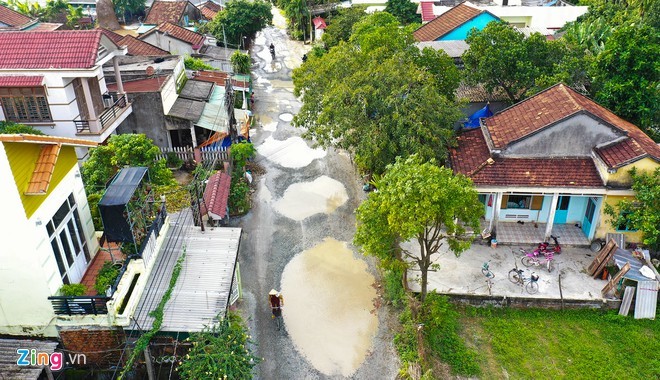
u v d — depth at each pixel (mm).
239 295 22281
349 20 52312
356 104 26750
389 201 19484
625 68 28875
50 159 15883
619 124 26266
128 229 17531
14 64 25734
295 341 20672
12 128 25094
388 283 22812
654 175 23156
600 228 25500
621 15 47656
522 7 51844
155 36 47031
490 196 27094
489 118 28703
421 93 26453
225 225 27562
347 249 26016
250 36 58406
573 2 62094
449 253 25703
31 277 16062
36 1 65750
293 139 37531
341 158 34844
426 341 21047
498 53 31703
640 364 20406
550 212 25266
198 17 65438
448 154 27250
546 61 33062
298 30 64062
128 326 16797
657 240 24312
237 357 16469
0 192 14641
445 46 39406
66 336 17016
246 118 37312
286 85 48562
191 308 17672
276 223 27922
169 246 20641
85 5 73000
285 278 23984
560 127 25062
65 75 25719
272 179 32219
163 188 25500
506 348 20969
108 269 18688
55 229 17297
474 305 23125
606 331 21875
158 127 31062
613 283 22625
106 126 27406
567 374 19922
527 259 24938
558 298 22812
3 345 16281
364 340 20750
